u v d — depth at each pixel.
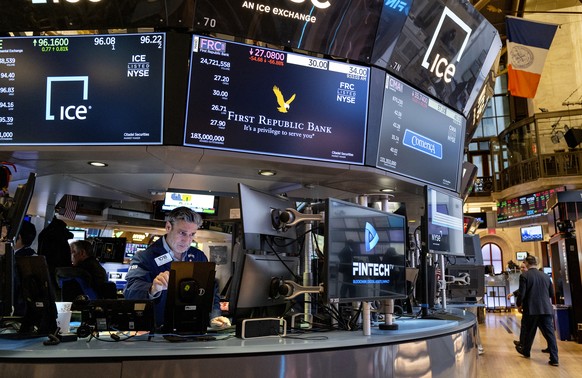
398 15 2.80
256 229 2.11
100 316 1.94
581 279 7.86
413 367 2.12
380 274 2.23
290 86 2.64
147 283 2.43
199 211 4.63
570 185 13.43
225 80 2.50
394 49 2.89
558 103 15.07
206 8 2.41
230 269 4.88
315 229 2.55
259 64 2.57
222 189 3.65
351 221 2.08
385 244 2.31
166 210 4.55
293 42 2.61
